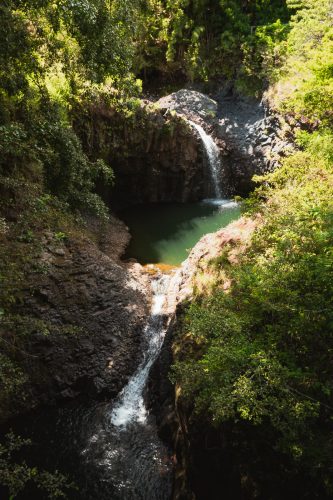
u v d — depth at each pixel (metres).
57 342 9.64
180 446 7.48
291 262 5.97
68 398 9.41
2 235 10.05
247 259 8.30
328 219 6.03
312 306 5.48
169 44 22.89
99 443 8.45
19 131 9.81
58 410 9.23
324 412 5.39
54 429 8.77
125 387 9.73
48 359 9.47
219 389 5.34
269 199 8.91
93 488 7.58
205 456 6.44
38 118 11.26
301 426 5.07
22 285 9.65
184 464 7.17
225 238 9.85
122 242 14.84
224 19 23.09
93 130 16.06
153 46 23.50
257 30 22.20
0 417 8.79
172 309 10.47
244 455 5.81
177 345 8.60
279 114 17.98
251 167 19.12
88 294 10.48
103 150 16.62
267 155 18.33
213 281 9.00
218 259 9.28
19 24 8.92
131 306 10.81
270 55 20.34
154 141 17.88
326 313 5.37
